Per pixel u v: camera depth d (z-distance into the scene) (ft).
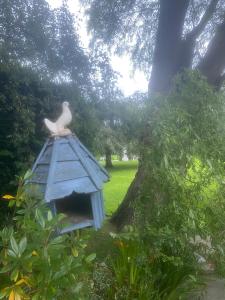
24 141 13.56
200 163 8.17
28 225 4.78
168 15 13.73
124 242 8.26
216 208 8.18
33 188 5.76
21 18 14.06
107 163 47.39
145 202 8.15
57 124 7.73
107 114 15.70
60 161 7.13
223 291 9.11
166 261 7.97
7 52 13.38
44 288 4.24
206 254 8.43
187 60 13.99
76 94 15.14
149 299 7.40
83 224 7.30
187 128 8.02
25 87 14.02
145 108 8.59
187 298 8.61
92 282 7.44
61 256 4.74
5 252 4.48
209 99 8.99
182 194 7.64
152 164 7.71
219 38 13.21
